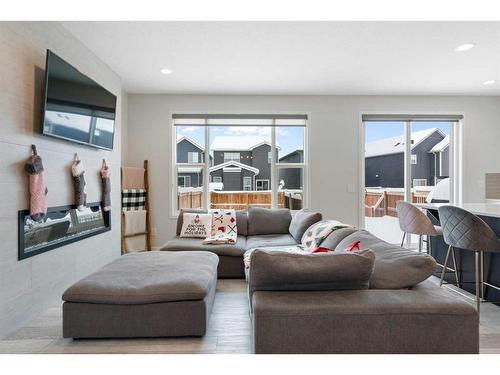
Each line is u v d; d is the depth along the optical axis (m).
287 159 4.91
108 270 2.29
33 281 2.30
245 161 4.91
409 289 1.55
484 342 1.96
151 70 3.73
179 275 2.17
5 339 2.01
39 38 2.38
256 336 1.32
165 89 4.47
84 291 1.93
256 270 1.48
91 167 3.21
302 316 1.31
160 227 4.73
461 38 2.92
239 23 2.62
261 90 4.53
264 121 4.82
